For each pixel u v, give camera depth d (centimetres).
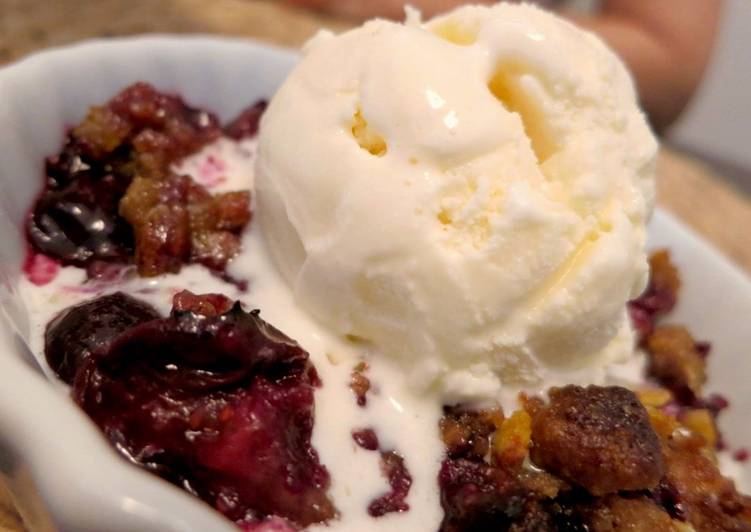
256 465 12
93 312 14
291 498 13
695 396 17
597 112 15
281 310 14
